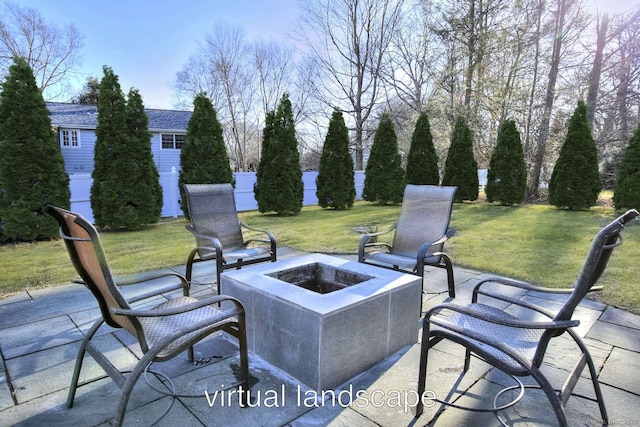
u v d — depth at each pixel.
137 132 7.54
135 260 4.82
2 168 5.95
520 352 1.61
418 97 16.19
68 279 3.96
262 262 3.97
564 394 1.49
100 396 1.93
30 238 6.25
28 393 1.95
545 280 3.83
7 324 2.80
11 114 5.96
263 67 20.89
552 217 7.99
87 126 14.45
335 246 5.59
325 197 10.64
